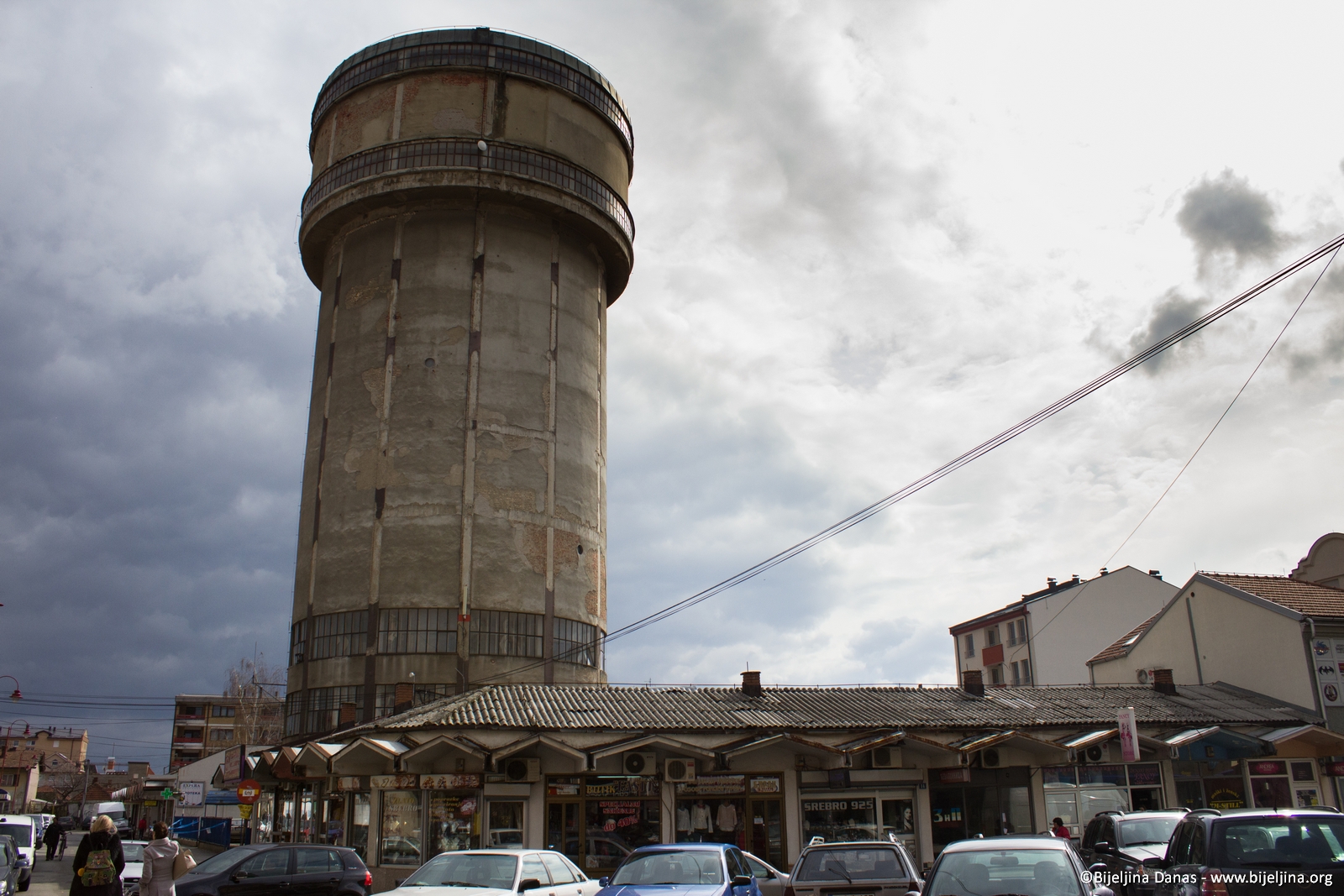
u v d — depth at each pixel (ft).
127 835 204.44
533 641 140.97
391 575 137.80
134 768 449.48
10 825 102.73
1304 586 125.18
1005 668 225.15
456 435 144.77
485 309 151.43
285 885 64.80
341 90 162.50
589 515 155.53
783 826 91.86
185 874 60.13
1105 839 64.44
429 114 155.63
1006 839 39.47
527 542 144.66
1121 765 102.22
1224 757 102.12
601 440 164.45
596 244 169.37
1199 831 42.04
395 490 141.49
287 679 144.97
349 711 126.31
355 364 150.71
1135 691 117.60
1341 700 110.42
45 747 442.09
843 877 49.60
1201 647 126.31
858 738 96.99
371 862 86.89
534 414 151.33
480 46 159.63
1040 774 99.50
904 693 112.88
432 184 151.23
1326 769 105.60
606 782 89.66
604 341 171.42
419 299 150.30
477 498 142.72
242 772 140.97
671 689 108.47
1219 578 126.52
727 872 48.88
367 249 155.94
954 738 98.68
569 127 163.22
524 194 154.61
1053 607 211.82
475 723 89.71
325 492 146.82
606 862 87.40
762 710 101.60
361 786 92.02
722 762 90.94
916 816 94.89
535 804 87.45
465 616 136.46
